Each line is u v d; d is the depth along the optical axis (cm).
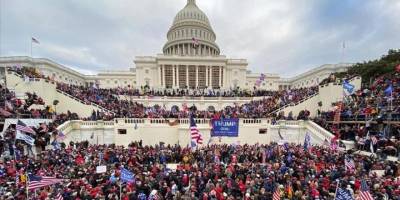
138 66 8662
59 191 1141
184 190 1287
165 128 3144
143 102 4969
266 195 1163
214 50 11094
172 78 8238
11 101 2992
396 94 3084
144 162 1964
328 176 1489
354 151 2306
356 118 3031
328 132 2920
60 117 3144
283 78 10362
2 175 1434
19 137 1797
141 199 1135
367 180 1376
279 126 3312
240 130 3186
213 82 8394
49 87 3731
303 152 2133
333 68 8138
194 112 3859
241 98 5216
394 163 1781
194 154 2112
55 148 2306
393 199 1176
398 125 2534
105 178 1409
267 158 2056
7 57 7381
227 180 1370
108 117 3347
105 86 9700
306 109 4053
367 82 4831
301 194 1177
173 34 10944
